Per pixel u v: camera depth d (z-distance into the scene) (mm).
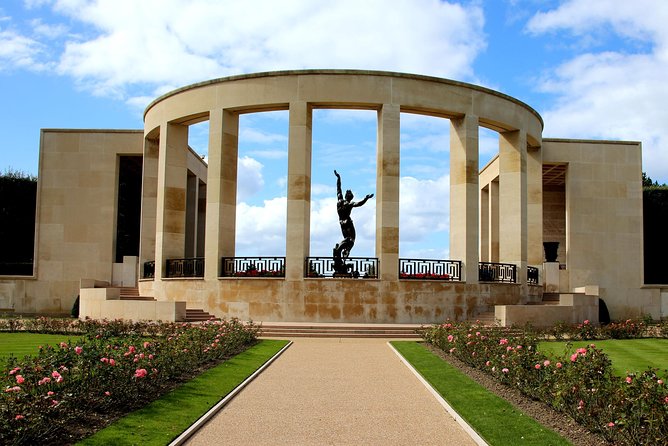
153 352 14492
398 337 25484
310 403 12969
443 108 31031
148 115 35406
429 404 12922
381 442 10164
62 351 12430
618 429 9922
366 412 12195
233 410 12250
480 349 17469
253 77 30719
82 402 11078
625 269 38719
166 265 32719
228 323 23469
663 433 9352
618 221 38969
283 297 29203
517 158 33844
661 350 21281
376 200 30766
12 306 37719
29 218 46281
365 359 19234
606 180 39094
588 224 38781
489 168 44281
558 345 22297
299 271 29281
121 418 10930
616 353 20500
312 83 30188
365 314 29047
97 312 28375
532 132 35219
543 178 45156
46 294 37719
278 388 14523
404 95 30453
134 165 44156
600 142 39219
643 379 10602
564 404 11539
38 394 10023
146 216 35656
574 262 38531
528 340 16422
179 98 32656
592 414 10562
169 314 26531
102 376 11672
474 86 31812
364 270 29703
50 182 38312
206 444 9898
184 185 33688
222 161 31047
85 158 38375
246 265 30328
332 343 23391
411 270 29906
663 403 9711
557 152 38938
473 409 12125
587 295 30547
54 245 37969
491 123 32812
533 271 35625
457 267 30891
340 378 15883
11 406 9211
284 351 20953
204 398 12883
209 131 31391
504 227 34000
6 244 45688
